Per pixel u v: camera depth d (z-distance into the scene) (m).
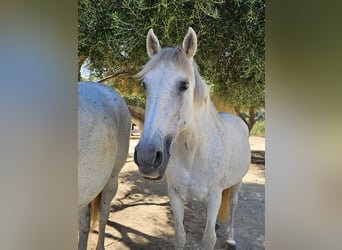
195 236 2.03
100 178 1.42
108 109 1.50
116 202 2.32
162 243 1.94
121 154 1.63
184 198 1.55
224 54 1.85
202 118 1.41
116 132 1.54
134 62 1.83
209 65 1.89
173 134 1.23
